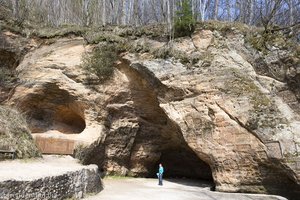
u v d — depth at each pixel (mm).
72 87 20078
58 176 10391
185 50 19078
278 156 14594
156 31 20406
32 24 23062
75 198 11328
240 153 15781
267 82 16812
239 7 27141
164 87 18531
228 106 16391
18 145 13734
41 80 20172
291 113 15820
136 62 19203
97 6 28266
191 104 17562
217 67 17656
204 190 16812
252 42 17891
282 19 24359
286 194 14945
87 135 19375
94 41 20688
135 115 20719
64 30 21641
